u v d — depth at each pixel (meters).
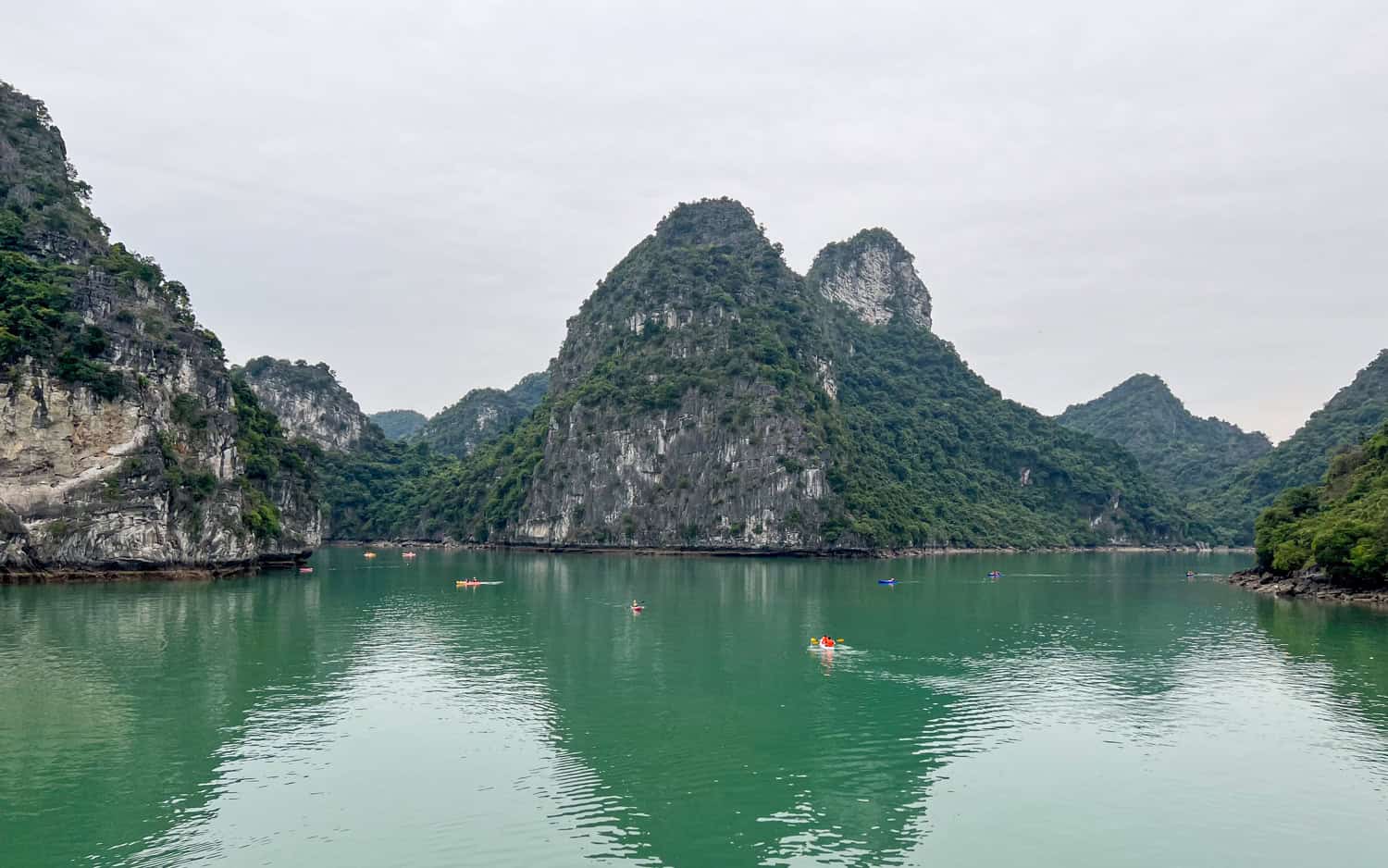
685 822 34.50
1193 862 31.81
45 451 103.75
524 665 62.47
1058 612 96.69
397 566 162.88
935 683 58.06
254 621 80.88
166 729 45.56
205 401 128.75
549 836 33.06
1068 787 38.62
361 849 31.75
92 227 129.75
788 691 55.25
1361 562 101.88
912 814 35.56
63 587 101.44
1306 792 38.31
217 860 30.86
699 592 115.00
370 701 51.84
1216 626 85.88
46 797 36.31
